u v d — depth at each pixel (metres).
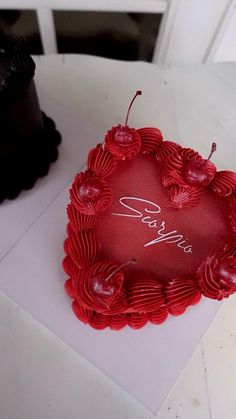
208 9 0.45
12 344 0.34
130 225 0.33
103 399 0.33
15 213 0.38
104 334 0.34
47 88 0.45
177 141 0.44
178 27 0.48
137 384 0.32
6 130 0.32
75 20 0.49
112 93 0.46
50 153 0.39
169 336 0.34
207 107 0.46
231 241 0.33
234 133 0.45
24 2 0.45
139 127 0.44
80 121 0.43
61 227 0.38
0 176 0.37
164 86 0.47
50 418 0.32
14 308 0.35
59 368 0.33
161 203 0.34
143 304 0.31
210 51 0.51
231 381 0.34
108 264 0.30
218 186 0.35
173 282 0.31
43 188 0.39
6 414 0.32
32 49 0.53
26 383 0.33
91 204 0.32
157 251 0.33
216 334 0.36
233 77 0.48
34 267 0.36
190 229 0.34
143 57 0.56
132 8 0.47
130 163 0.35
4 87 0.29
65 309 0.34
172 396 0.33
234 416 0.33
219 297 0.31
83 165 0.41
